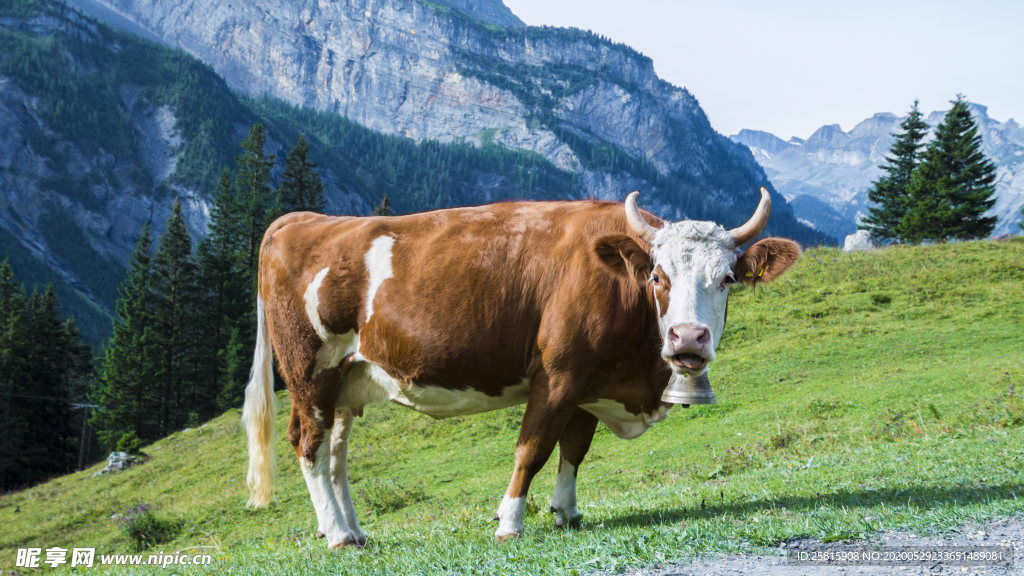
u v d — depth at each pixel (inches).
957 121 2278.5
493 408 255.6
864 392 684.7
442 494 649.6
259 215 2348.7
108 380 2256.4
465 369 242.7
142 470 1138.0
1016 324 874.8
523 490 230.1
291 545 316.5
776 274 225.3
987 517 189.2
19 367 2342.5
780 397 751.7
